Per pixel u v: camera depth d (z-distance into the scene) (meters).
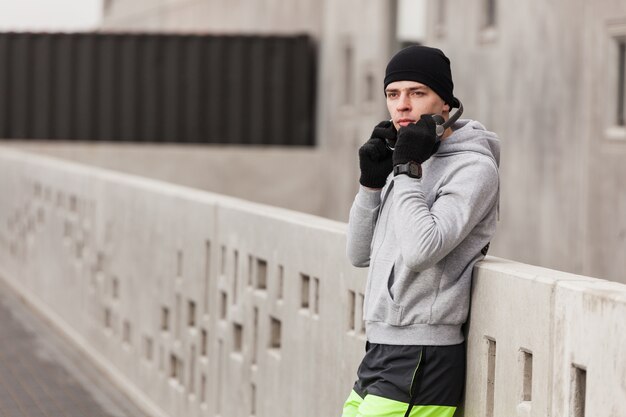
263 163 30.48
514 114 20.62
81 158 30.05
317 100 32.34
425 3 24.64
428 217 5.82
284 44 32.44
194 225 11.32
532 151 19.92
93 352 15.57
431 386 6.12
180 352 11.80
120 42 32.22
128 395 13.62
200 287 11.12
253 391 9.80
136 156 30.12
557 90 19.05
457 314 6.14
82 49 32.09
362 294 7.65
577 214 18.38
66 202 17.34
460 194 5.90
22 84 31.95
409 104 6.14
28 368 15.27
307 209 30.81
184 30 44.19
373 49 27.66
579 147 18.33
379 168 6.32
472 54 22.42
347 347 7.86
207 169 30.33
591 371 5.20
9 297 21.61
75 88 32.09
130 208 13.66
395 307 6.12
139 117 32.25
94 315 15.55
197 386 11.22
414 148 5.92
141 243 13.21
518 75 20.45
